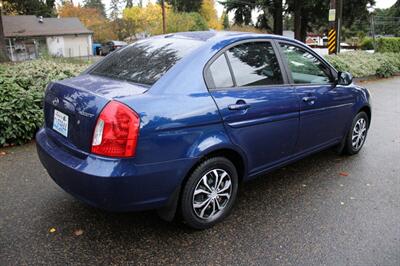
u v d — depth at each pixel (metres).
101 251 2.71
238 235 2.94
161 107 2.58
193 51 2.97
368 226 3.09
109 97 2.54
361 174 4.23
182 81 2.78
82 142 2.59
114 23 51.81
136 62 3.20
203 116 2.75
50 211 3.27
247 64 3.23
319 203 3.50
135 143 2.44
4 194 3.57
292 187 3.86
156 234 2.94
